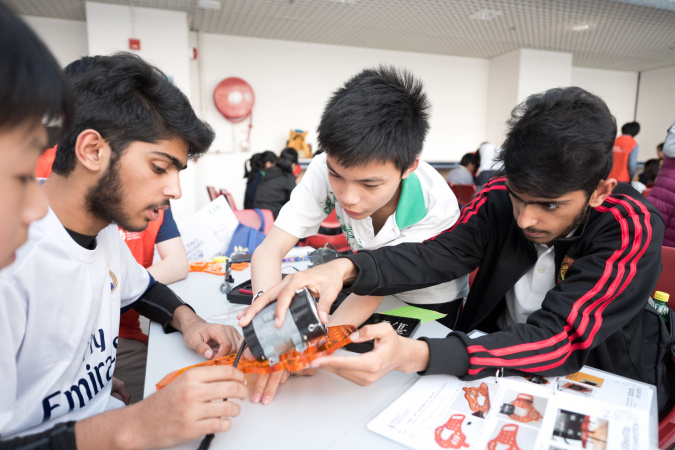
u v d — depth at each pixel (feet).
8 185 1.23
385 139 2.73
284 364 2.03
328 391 2.40
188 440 1.81
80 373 2.55
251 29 17.44
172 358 2.78
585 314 2.54
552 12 15.49
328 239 9.05
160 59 15.11
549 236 2.84
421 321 3.21
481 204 3.62
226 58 18.42
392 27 17.13
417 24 16.79
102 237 2.86
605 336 2.57
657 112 25.55
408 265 3.07
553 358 2.45
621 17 16.05
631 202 2.80
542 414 2.16
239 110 18.26
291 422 2.11
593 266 2.67
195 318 3.14
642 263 2.62
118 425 1.83
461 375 2.43
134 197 2.40
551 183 2.40
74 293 2.39
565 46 20.21
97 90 2.23
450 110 22.49
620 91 26.16
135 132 2.28
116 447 1.80
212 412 1.82
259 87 19.12
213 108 18.49
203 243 6.29
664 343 3.08
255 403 2.28
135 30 14.74
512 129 2.62
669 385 3.16
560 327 2.55
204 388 1.83
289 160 12.89
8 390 2.00
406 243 3.27
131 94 2.26
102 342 2.72
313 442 1.96
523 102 2.73
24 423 2.20
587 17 16.08
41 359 2.29
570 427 2.05
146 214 2.51
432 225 3.79
